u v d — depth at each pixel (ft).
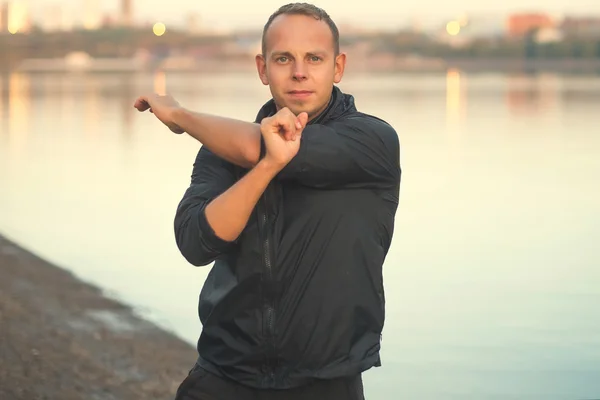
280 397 10.50
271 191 10.41
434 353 27.94
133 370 24.66
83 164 85.25
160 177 75.05
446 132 116.37
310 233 10.37
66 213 56.65
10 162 87.35
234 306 10.53
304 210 10.38
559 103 189.06
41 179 74.38
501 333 29.96
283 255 10.36
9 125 137.08
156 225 52.29
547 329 30.37
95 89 297.53
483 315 32.12
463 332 30.07
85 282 36.99
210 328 10.74
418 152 92.32
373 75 533.55
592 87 289.53
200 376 10.85
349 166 10.32
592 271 39.04
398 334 29.94
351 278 10.41
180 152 94.99
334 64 10.87
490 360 27.27
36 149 100.89
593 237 46.96
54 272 38.81
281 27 10.67
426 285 36.68
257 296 10.44
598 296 34.60
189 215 10.52
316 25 10.66
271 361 10.48
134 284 36.96
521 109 166.81
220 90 277.85
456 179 70.38
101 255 43.32
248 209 9.99
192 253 10.35
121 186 69.56
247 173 10.11
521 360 27.32
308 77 10.62
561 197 60.95
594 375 25.96
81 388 22.56
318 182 10.30
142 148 100.17
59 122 143.33
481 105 182.70
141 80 420.36
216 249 10.16
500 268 39.68
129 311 32.22
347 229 10.41
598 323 30.99
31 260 41.47
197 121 10.55
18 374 23.04
